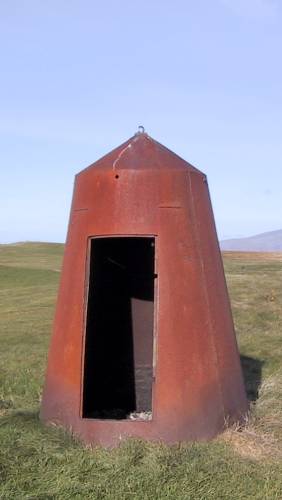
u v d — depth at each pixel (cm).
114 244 755
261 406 698
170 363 587
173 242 604
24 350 1107
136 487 499
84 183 634
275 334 1241
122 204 607
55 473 517
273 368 946
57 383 615
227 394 616
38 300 1914
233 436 598
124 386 767
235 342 651
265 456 570
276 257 4188
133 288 764
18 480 504
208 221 640
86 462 537
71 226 645
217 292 629
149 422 581
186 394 587
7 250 5203
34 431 588
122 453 552
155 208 607
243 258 4100
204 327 606
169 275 598
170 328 591
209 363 602
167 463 534
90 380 739
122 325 765
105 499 483
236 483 512
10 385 841
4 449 548
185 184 623
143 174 612
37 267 3306
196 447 568
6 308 1758
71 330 612
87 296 614
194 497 489
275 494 498
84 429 590
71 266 629
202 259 619
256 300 1658
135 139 652
